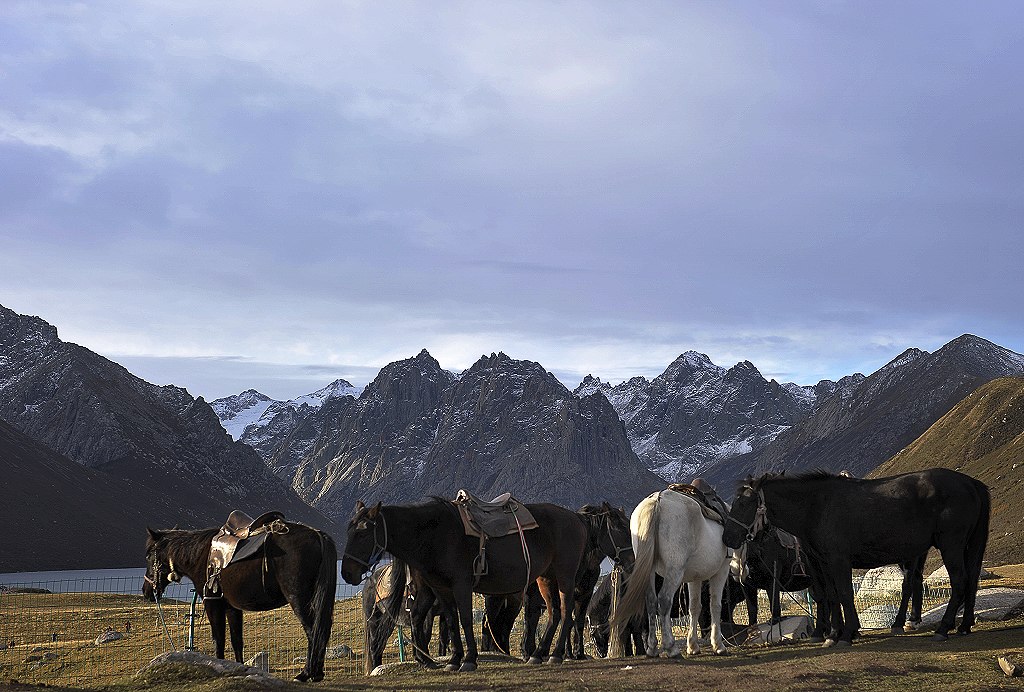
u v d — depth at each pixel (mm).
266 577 15852
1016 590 23000
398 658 25828
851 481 18188
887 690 12961
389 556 17203
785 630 20375
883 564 17859
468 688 13695
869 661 14781
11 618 43531
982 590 24141
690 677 14188
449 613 16734
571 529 18078
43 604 54875
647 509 17719
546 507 17969
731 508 18422
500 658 18641
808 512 18062
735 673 14398
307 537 15812
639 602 17547
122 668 27875
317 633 15320
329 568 15648
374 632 20562
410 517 16047
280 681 14047
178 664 14742
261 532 16094
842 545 17703
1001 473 152500
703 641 20562
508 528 16828
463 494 17031
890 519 17406
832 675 13891
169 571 17672
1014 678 13312
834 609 17938
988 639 16594
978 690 12648
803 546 18359
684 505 17703
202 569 17109
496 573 16641
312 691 13555
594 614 22797
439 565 16188
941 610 21156
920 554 17938
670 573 17328
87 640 35969
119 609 48781
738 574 20188
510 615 21078
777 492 18156
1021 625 18047
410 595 19422
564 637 17516
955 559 17156
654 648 17594
